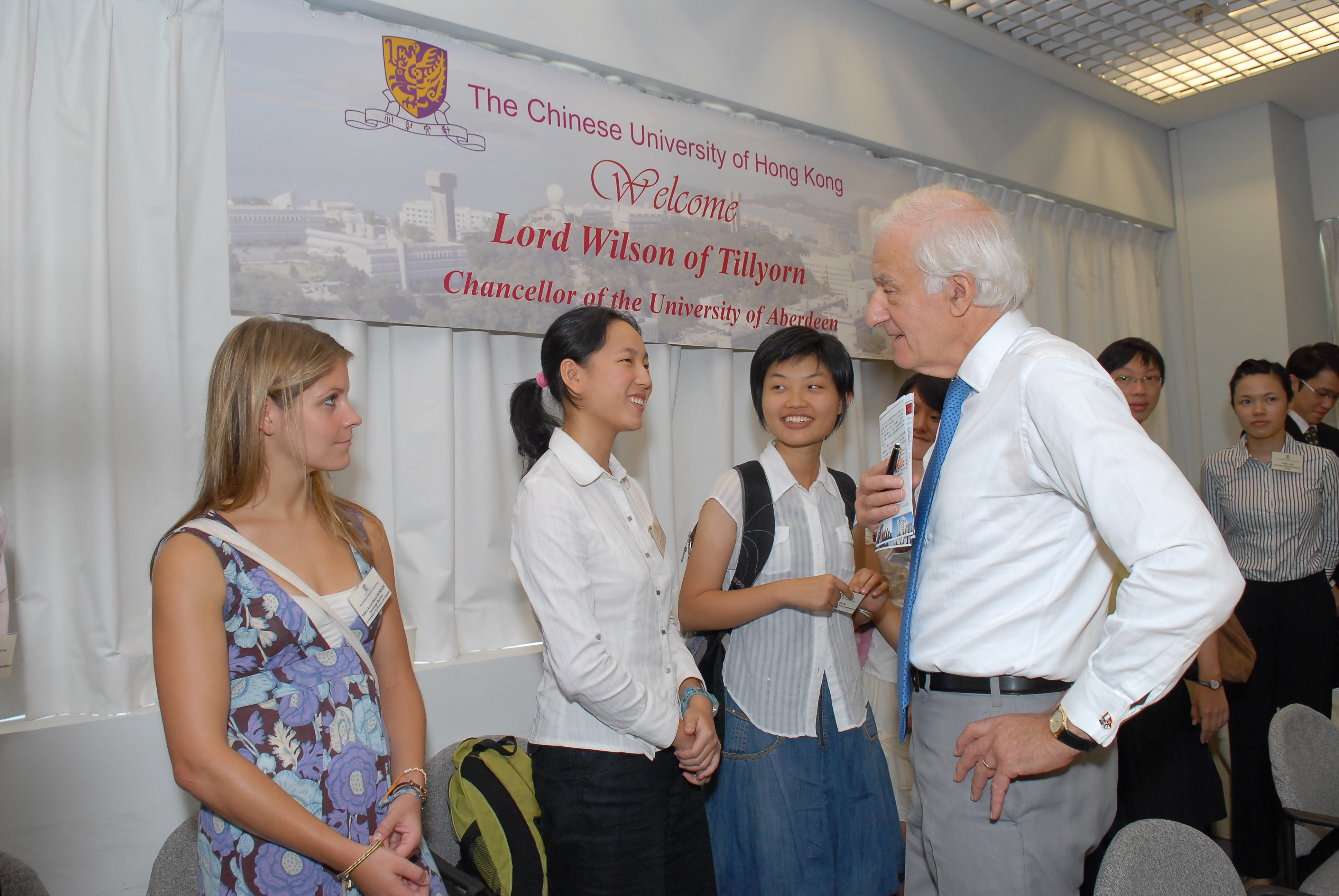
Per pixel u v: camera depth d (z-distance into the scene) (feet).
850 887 4.97
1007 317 3.64
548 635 4.15
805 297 8.59
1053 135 11.56
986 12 9.77
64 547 5.09
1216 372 13.25
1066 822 3.54
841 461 9.32
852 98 9.11
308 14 5.76
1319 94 12.53
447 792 5.29
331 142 5.82
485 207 6.48
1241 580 2.85
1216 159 13.23
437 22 6.31
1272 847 7.75
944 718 3.67
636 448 7.52
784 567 5.15
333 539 3.82
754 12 8.31
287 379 3.48
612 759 4.28
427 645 6.30
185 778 3.07
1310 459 8.09
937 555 3.69
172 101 5.54
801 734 4.97
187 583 3.19
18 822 4.71
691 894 4.53
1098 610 3.52
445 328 6.41
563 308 6.88
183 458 5.55
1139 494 2.91
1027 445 3.36
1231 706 8.14
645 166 7.42
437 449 6.41
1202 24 10.14
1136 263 13.28
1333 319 13.47
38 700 5.01
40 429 5.06
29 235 5.07
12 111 5.01
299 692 3.39
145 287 5.47
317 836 3.14
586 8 7.07
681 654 4.94
